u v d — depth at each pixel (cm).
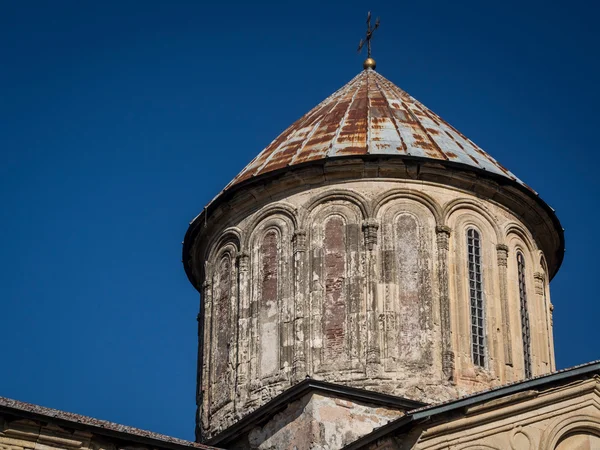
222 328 3556
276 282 3472
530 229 3662
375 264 3409
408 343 3325
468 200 3541
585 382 2897
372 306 3356
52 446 2819
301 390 3138
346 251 3438
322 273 3428
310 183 3541
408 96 3944
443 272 3425
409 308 3366
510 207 3616
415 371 3291
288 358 3356
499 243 3541
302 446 3100
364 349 3312
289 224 3519
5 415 2783
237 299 3525
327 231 3478
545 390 2855
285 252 3494
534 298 3594
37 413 2803
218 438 3319
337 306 3381
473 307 3438
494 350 3409
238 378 3416
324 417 3111
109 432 2866
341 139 3594
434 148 3572
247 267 3541
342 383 3275
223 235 3650
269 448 3195
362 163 3494
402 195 3491
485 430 2772
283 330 3397
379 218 3462
